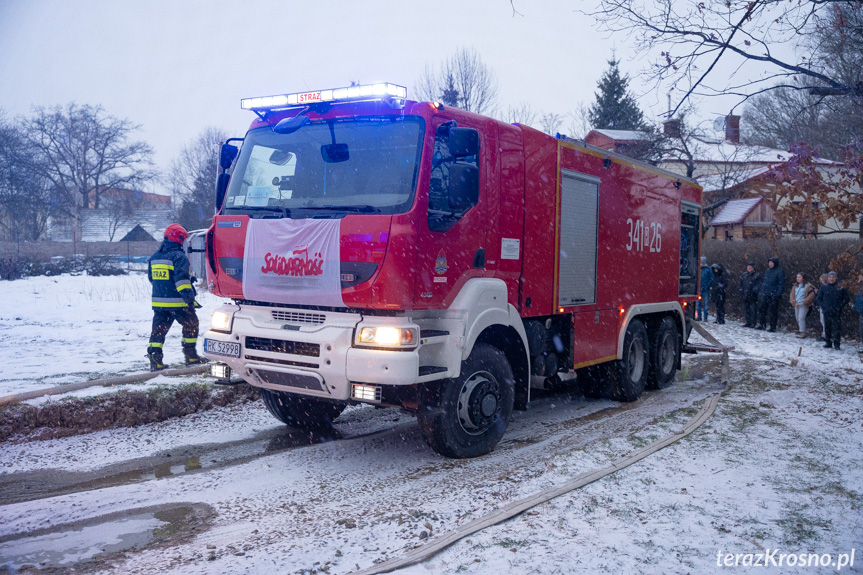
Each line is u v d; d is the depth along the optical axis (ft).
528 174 20.67
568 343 23.38
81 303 61.21
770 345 47.03
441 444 18.15
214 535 13.25
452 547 12.19
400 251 16.10
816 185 22.02
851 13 21.70
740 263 65.36
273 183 18.80
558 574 11.12
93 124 202.28
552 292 22.03
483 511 14.08
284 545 12.64
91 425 21.48
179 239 27.40
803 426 21.52
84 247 143.13
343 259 16.61
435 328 17.61
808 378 31.37
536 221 21.12
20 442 19.90
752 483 15.79
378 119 17.53
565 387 31.19
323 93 18.11
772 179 22.84
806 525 13.33
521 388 21.12
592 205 24.29
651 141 76.07
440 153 17.46
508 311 19.65
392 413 24.98
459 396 18.31
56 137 197.26
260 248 18.12
